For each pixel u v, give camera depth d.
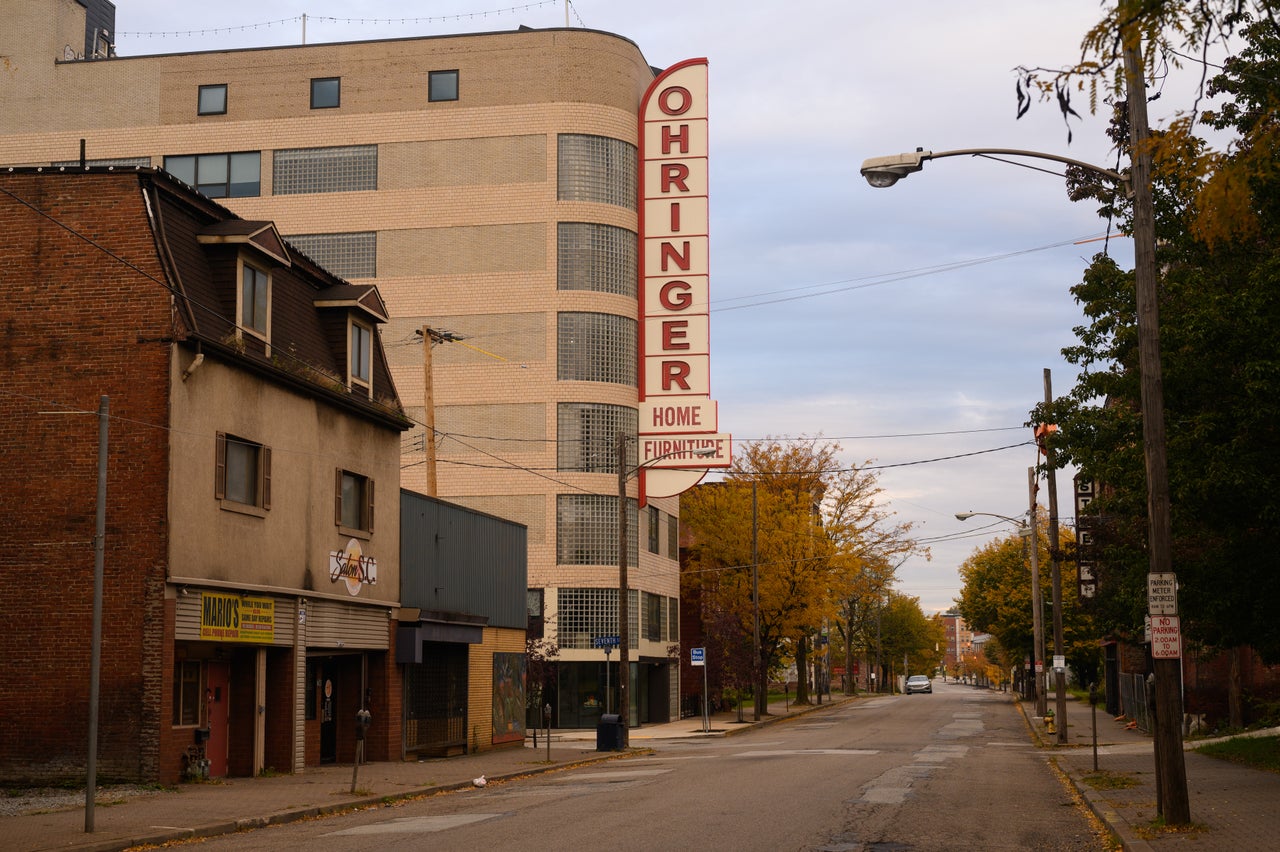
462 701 32.78
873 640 121.75
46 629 21.00
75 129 52.72
